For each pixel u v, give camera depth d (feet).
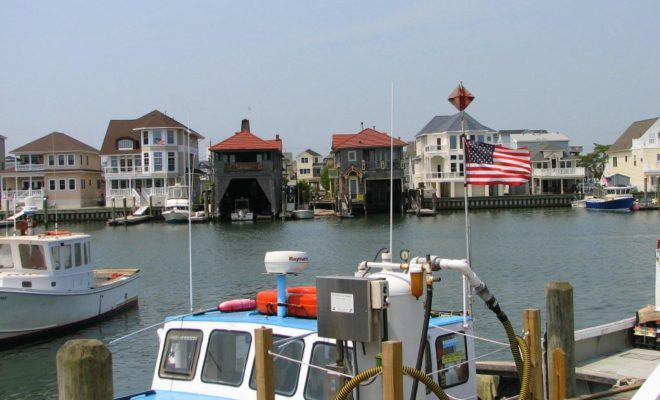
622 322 45.32
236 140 255.50
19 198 265.54
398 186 272.10
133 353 60.03
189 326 23.09
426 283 19.36
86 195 289.12
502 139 378.94
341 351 19.10
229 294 93.20
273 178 253.24
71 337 66.85
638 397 13.10
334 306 18.44
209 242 172.65
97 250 159.33
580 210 282.56
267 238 180.86
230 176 252.01
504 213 270.46
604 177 332.60
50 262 67.00
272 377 18.62
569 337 33.40
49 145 282.56
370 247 152.46
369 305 17.83
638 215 251.60
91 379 17.74
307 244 162.20
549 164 326.65
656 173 305.32
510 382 35.78
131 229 223.51
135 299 84.58
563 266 118.01
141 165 283.18
